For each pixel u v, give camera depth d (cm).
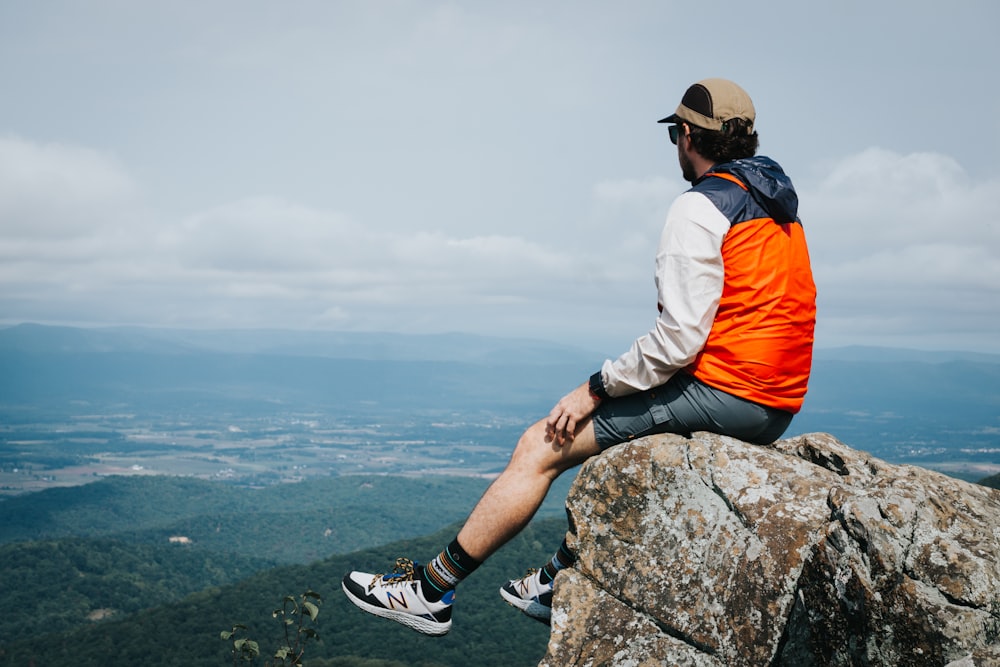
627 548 364
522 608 423
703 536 348
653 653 342
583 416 375
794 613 315
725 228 347
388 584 409
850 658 295
